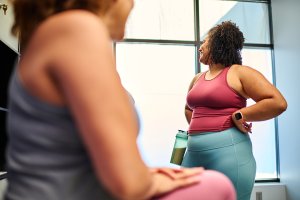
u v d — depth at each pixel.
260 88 1.56
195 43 3.96
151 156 3.77
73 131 0.45
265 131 3.97
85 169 0.47
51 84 0.45
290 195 3.58
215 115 1.54
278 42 3.91
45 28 0.47
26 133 0.46
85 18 0.46
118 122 0.42
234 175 1.47
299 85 3.42
